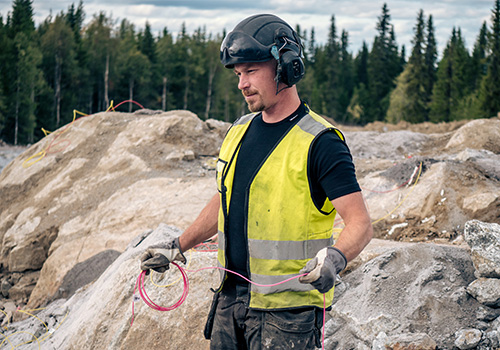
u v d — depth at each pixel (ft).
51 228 25.48
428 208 20.61
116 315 12.35
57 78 163.63
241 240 6.97
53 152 31.30
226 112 226.38
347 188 6.08
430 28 226.17
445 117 211.61
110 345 11.88
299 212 6.46
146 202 24.77
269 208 6.61
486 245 10.37
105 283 14.15
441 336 9.96
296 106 6.84
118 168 28.37
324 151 6.23
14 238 25.88
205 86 235.20
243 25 6.66
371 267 11.89
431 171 22.00
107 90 187.83
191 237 7.70
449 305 10.40
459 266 11.28
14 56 137.80
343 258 5.70
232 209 7.00
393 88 275.18
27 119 139.64
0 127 133.08
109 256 22.52
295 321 6.63
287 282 6.59
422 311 10.36
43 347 15.08
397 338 9.70
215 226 7.73
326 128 6.39
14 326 18.80
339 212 6.15
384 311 10.54
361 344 10.36
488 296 10.13
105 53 188.85
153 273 12.36
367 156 35.19
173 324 11.60
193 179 26.32
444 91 213.87
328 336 10.96
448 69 218.18
